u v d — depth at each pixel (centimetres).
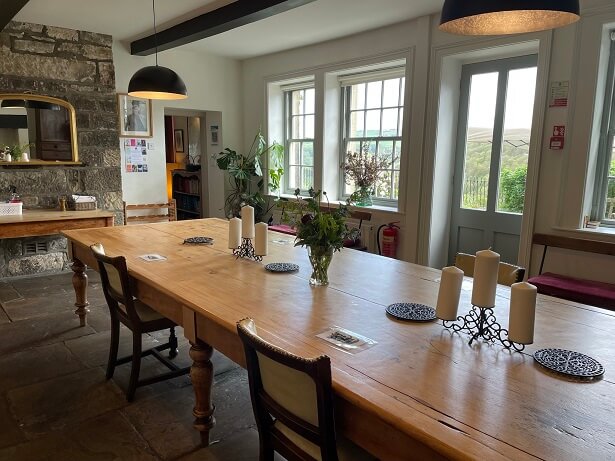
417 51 422
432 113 418
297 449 136
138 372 234
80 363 276
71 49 461
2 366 271
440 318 153
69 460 192
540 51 344
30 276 456
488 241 425
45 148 456
